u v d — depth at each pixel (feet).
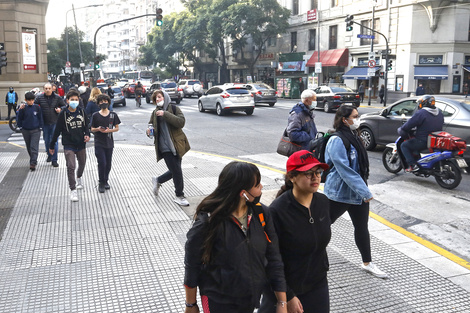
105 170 25.41
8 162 34.19
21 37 80.64
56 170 31.17
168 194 24.62
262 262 8.36
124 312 12.82
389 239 18.56
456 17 101.71
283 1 150.61
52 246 17.49
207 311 8.37
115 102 94.12
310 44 138.72
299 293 9.46
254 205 8.46
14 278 14.85
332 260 16.37
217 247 8.04
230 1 149.38
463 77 104.99
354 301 13.43
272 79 154.10
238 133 52.19
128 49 423.64
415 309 13.00
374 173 31.07
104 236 18.52
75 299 13.52
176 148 21.88
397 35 108.37
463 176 30.17
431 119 27.09
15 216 21.04
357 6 118.52
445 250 17.56
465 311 12.92
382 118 37.91
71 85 157.58
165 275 15.10
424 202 24.26
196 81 135.74
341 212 14.34
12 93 69.51
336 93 76.59
